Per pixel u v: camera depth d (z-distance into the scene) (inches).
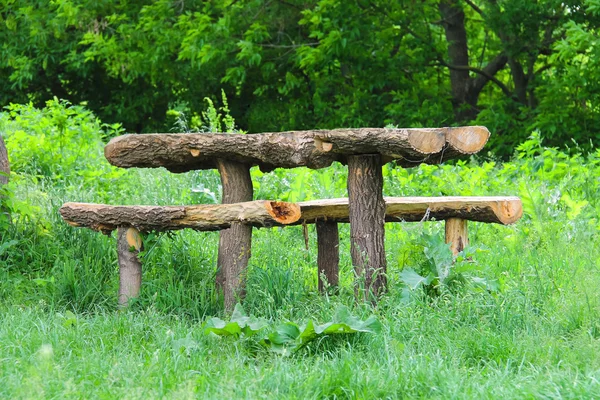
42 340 285.6
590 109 974.4
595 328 304.3
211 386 240.8
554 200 500.1
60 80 1390.3
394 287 331.9
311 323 273.4
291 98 1249.4
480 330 296.8
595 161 636.1
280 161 322.3
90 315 353.1
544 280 368.5
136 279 356.8
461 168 652.1
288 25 1108.5
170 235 376.2
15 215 449.4
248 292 354.0
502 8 980.6
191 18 1122.0
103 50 1137.4
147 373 246.5
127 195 563.8
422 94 1095.6
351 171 333.7
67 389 228.4
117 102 1376.7
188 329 311.0
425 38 1091.3
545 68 1112.2
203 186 512.7
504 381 243.0
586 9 901.2
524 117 1016.9
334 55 1018.7
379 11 1061.1
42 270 410.0
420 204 360.8
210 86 1275.8
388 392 235.5
